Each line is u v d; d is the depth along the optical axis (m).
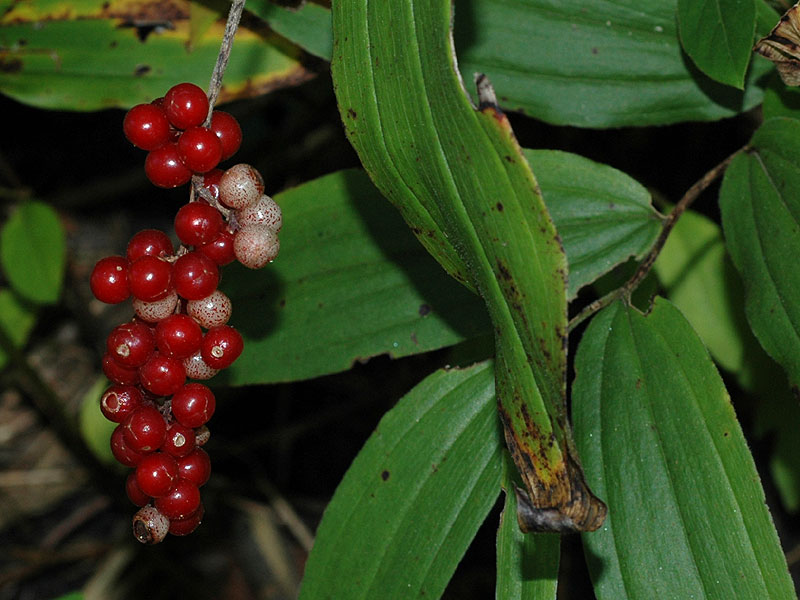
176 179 0.28
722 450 0.30
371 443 0.33
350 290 0.35
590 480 0.31
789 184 0.32
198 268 0.28
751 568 0.30
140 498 0.29
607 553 0.31
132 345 0.28
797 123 0.32
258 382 0.35
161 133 0.28
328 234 0.35
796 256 0.31
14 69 0.36
